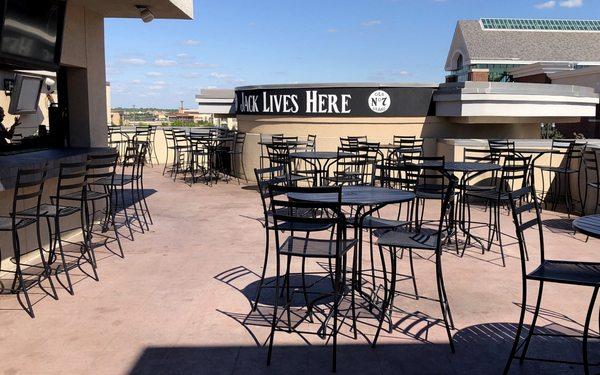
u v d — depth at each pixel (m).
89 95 7.03
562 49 33.50
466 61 34.78
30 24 5.29
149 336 3.62
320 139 10.84
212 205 8.69
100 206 7.38
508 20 36.12
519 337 3.38
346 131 10.73
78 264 5.20
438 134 10.84
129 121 23.05
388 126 10.70
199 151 12.41
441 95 10.31
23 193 5.21
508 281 4.77
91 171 6.85
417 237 3.86
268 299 4.31
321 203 3.43
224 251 5.79
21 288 4.44
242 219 7.54
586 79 20.47
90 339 3.58
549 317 3.95
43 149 6.66
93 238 6.41
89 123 7.04
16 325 3.80
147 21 6.89
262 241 6.24
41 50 5.57
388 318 3.74
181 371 3.15
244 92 12.07
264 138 11.16
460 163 6.79
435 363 3.25
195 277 4.88
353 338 3.59
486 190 6.45
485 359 3.30
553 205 8.59
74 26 6.56
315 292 4.10
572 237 6.52
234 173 12.42
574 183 8.53
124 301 4.27
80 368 3.18
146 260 5.45
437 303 4.23
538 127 11.65
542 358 3.31
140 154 7.18
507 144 8.42
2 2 4.75
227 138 11.84
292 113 11.04
